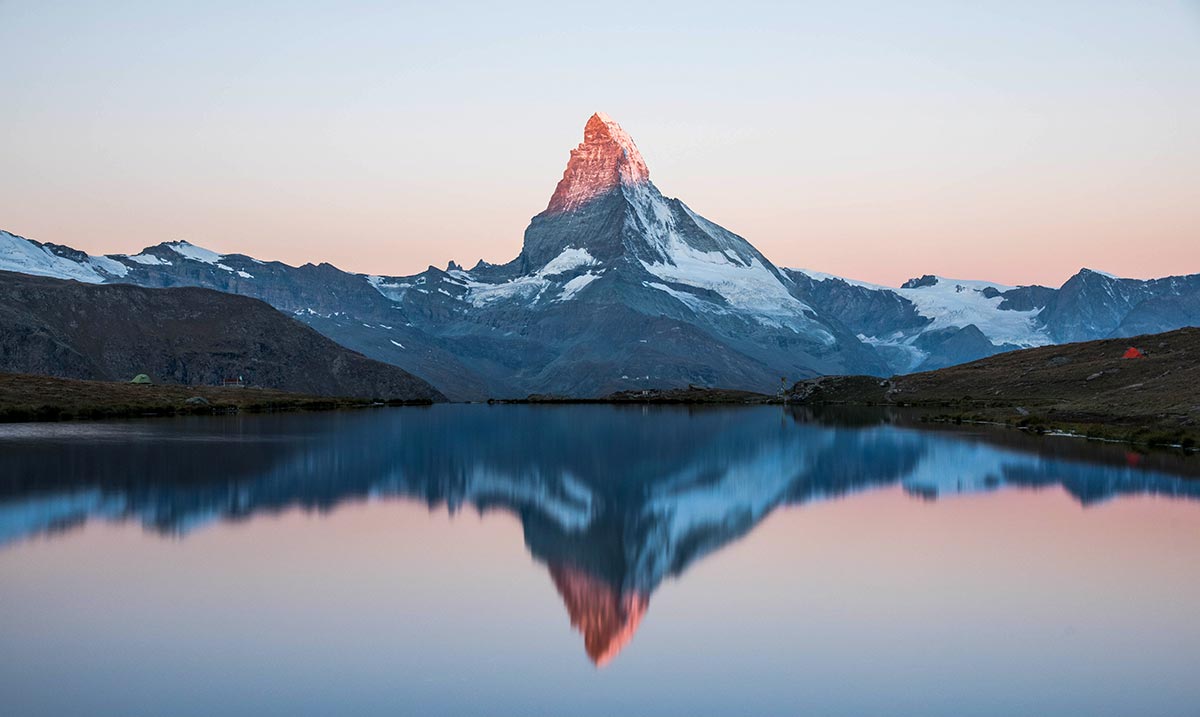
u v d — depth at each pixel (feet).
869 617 102.78
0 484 190.70
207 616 102.68
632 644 94.63
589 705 79.30
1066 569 122.31
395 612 105.09
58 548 133.39
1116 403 370.94
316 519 159.94
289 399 650.84
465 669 87.66
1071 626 98.58
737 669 87.45
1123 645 92.73
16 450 258.98
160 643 93.86
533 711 78.07
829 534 149.18
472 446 300.20
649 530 154.20
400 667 88.07
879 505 176.65
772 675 85.81
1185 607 104.94
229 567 124.26
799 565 127.65
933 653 91.25
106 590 111.86
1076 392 450.30
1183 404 332.39
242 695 81.10
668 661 89.81
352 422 434.30
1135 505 170.71
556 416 507.71
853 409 549.95
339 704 79.41
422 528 153.99
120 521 153.58
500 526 156.76
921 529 151.33
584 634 97.71
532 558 132.67
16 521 152.15
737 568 126.41
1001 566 124.67
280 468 226.17
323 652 91.81
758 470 234.38
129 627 98.48
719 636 96.89
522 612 105.50
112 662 88.48
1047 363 574.97
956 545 138.31
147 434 323.37
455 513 168.96
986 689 82.17
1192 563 124.98
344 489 194.80
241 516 161.17
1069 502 175.22
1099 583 115.14
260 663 88.63
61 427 358.02
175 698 80.38
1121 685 82.89
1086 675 85.15
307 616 103.04
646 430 383.86
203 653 91.25
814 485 206.08
